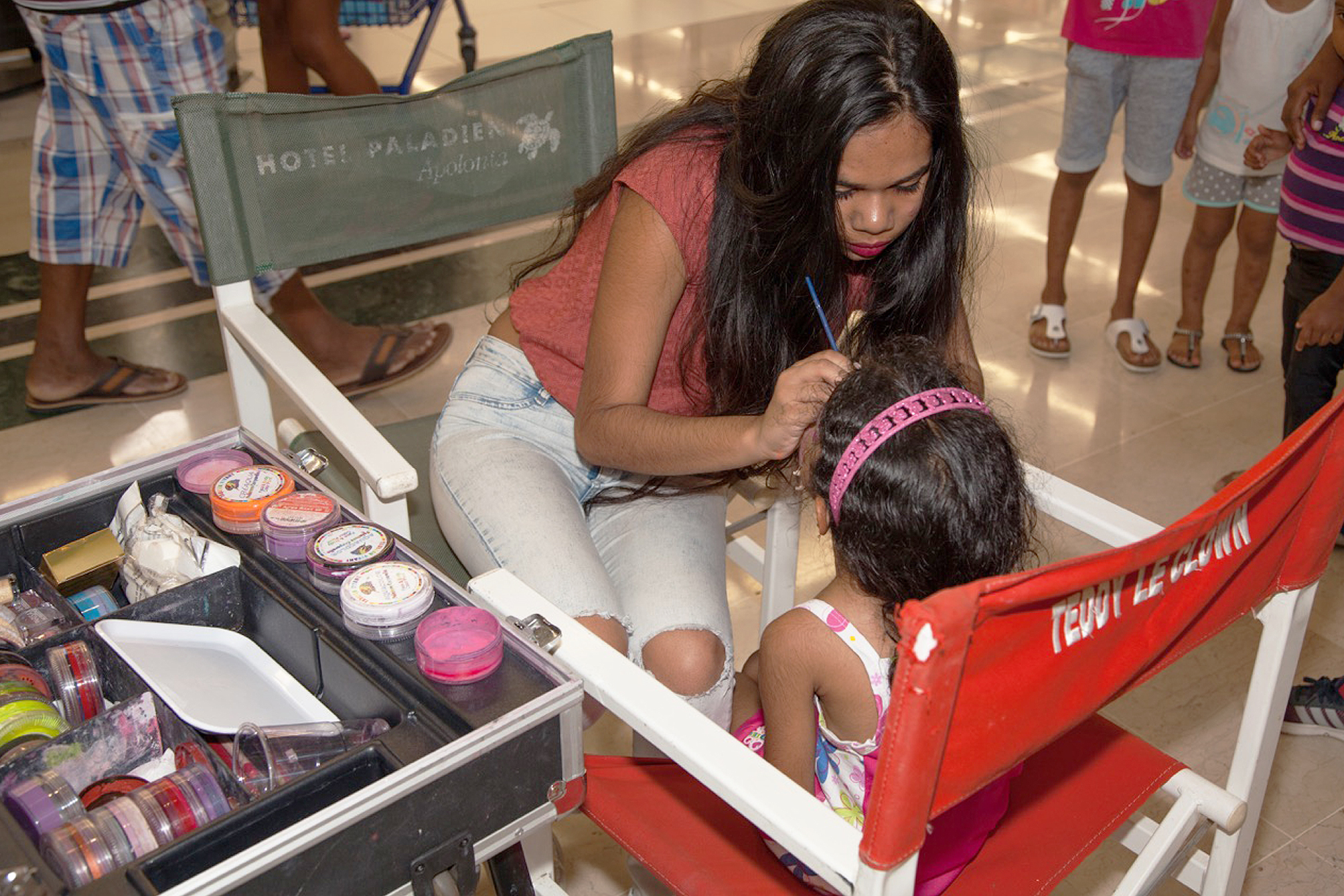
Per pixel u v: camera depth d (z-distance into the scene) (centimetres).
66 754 100
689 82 445
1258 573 108
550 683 98
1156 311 319
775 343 133
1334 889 169
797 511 157
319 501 119
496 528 135
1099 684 93
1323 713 192
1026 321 312
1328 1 244
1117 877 171
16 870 83
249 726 98
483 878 166
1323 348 215
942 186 130
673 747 93
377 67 460
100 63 229
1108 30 266
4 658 108
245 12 319
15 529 120
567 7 538
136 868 83
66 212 256
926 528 98
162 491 127
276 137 151
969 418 100
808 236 121
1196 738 193
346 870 86
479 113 168
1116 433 271
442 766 88
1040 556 226
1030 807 120
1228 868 129
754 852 114
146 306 315
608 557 143
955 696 74
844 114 112
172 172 243
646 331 128
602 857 174
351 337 283
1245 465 259
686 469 123
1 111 418
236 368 156
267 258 155
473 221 173
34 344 291
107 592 120
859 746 111
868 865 79
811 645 108
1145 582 90
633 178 127
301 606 110
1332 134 207
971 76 453
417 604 105
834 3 116
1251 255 282
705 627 133
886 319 139
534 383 147
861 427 102
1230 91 260
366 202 162
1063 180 287
